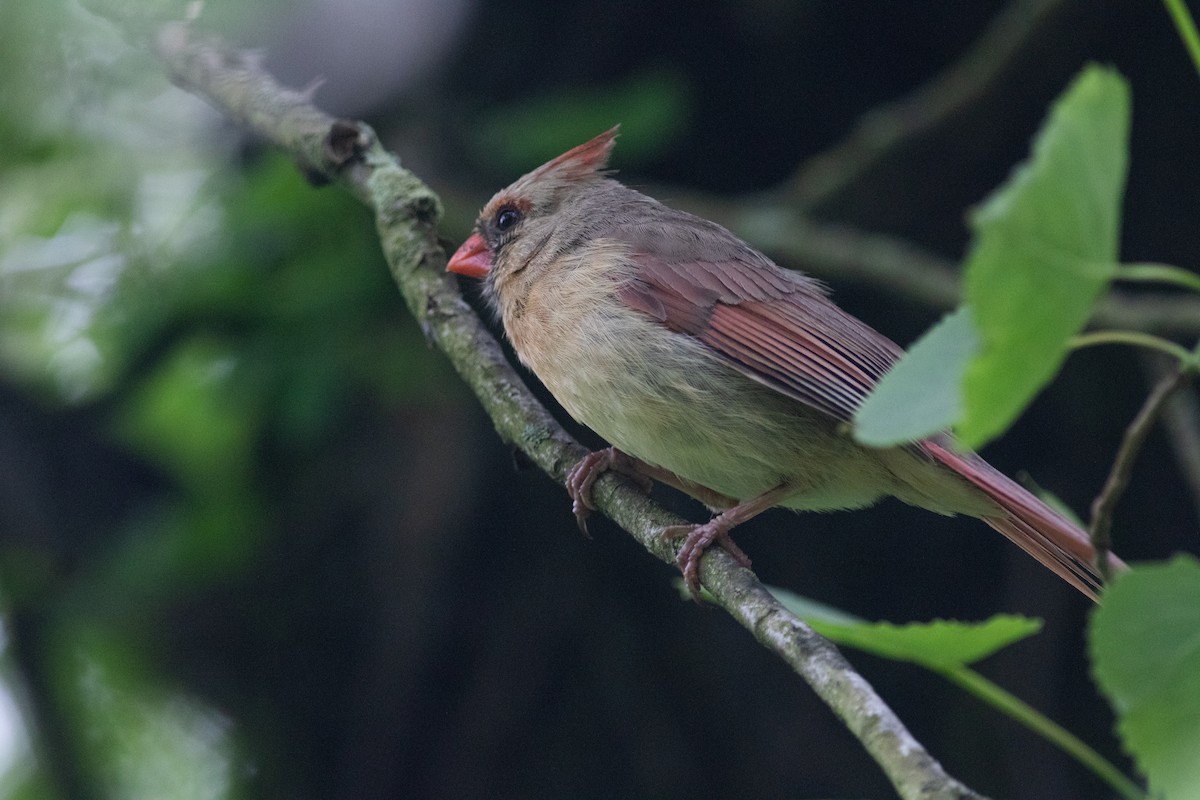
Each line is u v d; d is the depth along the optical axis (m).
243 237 10.18
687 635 11.06
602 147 8.20
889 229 11.29
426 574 11.16
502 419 6.66
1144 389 10.66
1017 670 10.52
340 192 9.85
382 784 11.17
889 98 11.57
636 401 7.02
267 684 11.89
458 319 6.87
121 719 11.99
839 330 7.11
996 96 10.44
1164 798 3.30
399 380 10.20
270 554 11.63
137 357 10.82
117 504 11.91
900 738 4.26
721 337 6.99
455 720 11.20
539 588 11.27
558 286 7.43
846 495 7.23
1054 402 10.95
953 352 3.22
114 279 10.68
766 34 11.12
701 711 10.95
